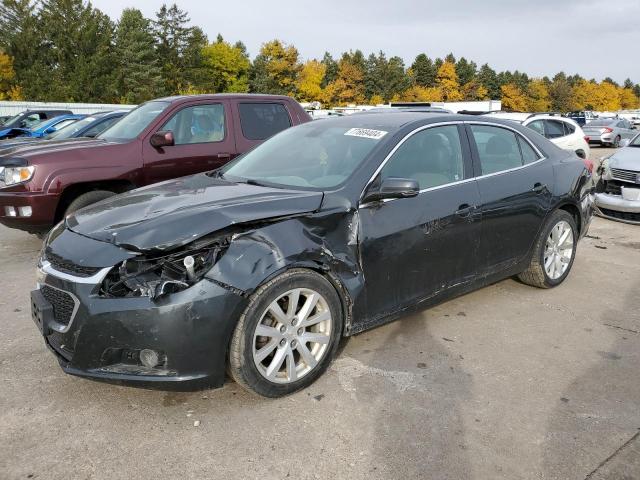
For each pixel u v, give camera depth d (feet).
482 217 13.37
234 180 13.04
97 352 9.16
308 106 98.73
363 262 11.10
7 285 16.99
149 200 11.32
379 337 13.03
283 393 10.26
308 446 8.93
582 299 15.72
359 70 270.05
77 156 19.85
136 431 9.34
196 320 9.02
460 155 13.53
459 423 9.57
